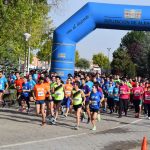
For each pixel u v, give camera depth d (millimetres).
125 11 22062
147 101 20531
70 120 18000
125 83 21453
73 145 11812
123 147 11930
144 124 18125
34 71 24266
